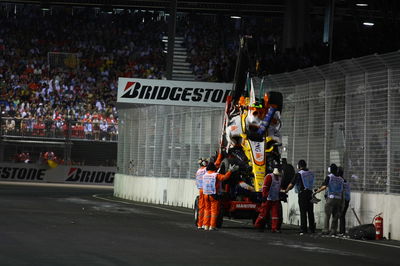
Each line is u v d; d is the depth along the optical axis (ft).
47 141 265.13
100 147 277.03
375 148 104.88
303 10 243.40
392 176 100.42
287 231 106.63
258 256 68.90
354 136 110.22
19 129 259.39
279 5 319.88
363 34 193.77
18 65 322.55
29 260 59.57
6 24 346.13
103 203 162.61
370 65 105.81
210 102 151.74
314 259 67.97
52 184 269.85
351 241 91.61
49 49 336.08
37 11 356.38
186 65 327.67
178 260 63.16
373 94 105.50
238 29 351.46
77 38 344.69
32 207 135.33
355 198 107.96
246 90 134.51
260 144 109.40
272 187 101.09
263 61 207.82
